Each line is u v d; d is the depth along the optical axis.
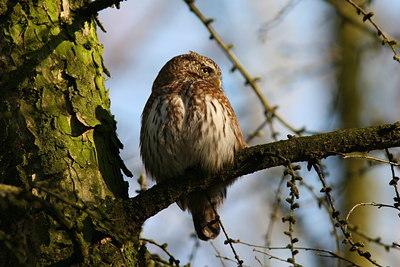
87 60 8.93
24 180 7.94
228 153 9.03
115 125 9.09
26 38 8.60
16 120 8.21
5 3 8.70
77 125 8.51
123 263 7.97
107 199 8.23
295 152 8.58
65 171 8.12
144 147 10.77
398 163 8.39
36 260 7.57
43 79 8.47
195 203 11.11
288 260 7.48
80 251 7.40
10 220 7.66
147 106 10.80
